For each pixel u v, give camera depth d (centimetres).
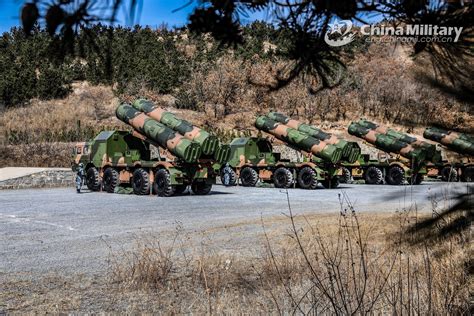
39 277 553
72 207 1262
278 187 2095
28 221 1004
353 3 113
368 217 941
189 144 1563
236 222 969
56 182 2112
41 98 3812
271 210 1184
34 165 2477
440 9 116
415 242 248
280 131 2134
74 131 2950
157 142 1662
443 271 441
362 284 425
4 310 435
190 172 1625
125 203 1370
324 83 129
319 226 863
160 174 1609
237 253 666
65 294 488
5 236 826
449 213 225
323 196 1599
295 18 118
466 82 131
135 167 1719
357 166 2395
